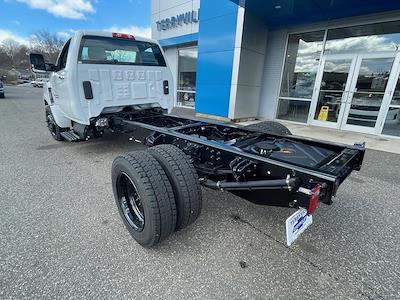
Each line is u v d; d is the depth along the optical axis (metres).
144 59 4.53
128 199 2.31
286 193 1.83
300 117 9.09
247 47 8.46
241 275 1.86
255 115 9.92
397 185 3.57
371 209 2.87
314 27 8.24
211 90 9.45
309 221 1.71
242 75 8.65
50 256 2.00
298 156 2.35
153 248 2.13
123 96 4.22
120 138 5.94
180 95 14.20
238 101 8.85
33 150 4.96
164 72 4.82
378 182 3.67
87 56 3.79
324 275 1.88
